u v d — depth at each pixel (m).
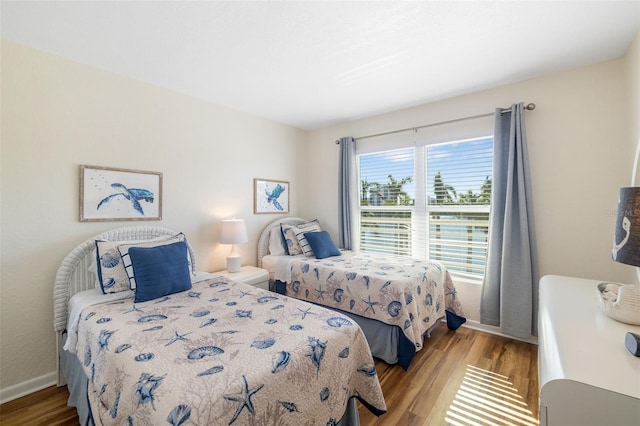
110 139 2.28
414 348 2.06
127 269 1.93
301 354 1.19
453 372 2.06
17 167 1.86
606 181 2.19
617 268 2.16
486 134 2.72
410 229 3.28
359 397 1.48
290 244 3.36
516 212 2.47
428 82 2.54
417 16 1.65
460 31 1.79
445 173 3.02
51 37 1.81
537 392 1.83
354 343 1.47
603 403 0.73
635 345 0.86
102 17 1.62
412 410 1.68
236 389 0.96
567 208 2.34
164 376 1.00
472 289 2.83
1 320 1.82
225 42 1.89
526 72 2.37
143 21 1.66
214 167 3.02
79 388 1.60
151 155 2.52
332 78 2.45
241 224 2.93
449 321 2.74
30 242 1.92
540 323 1.39
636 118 1.86
